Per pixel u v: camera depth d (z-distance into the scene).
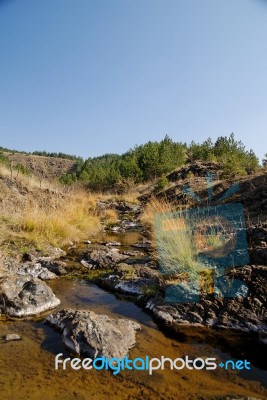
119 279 5.07
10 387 2.50
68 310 3.70
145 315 4.02
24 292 4.14
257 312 3.76
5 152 114.81
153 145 32.75
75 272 5.77
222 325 3.71
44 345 3.14
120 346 3.11
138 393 2.52
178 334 3.56
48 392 2.47
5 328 3.49
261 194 9.55
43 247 6.79
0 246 6.25
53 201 11.11
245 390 2.64
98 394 2.49
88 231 9.67
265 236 5.12
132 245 8.17
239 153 24.56
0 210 8.51
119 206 18.19
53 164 109.75
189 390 2.59
